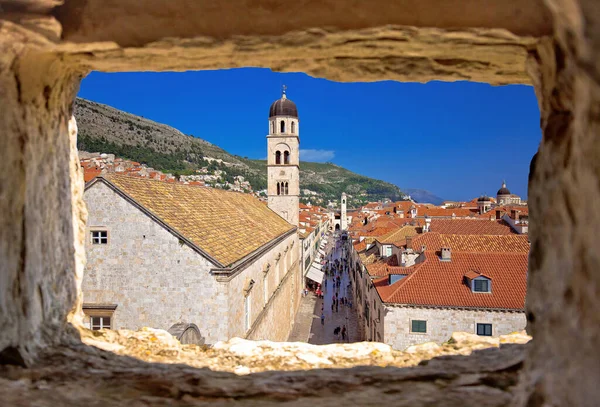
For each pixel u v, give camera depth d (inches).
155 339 291.1
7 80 196.7
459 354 269.4
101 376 217.0
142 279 698.8
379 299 986.1
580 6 105.8
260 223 1376.7
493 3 174.2
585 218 132.3
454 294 916.0
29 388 193.2
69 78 248.4
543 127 195.5
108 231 705.6
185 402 198.8
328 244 5004.9
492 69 219.6
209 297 687.7
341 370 247.4
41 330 232.8
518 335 297.0
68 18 189.0
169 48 196.7
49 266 243.0
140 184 813.9
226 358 272.5
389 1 177.5
